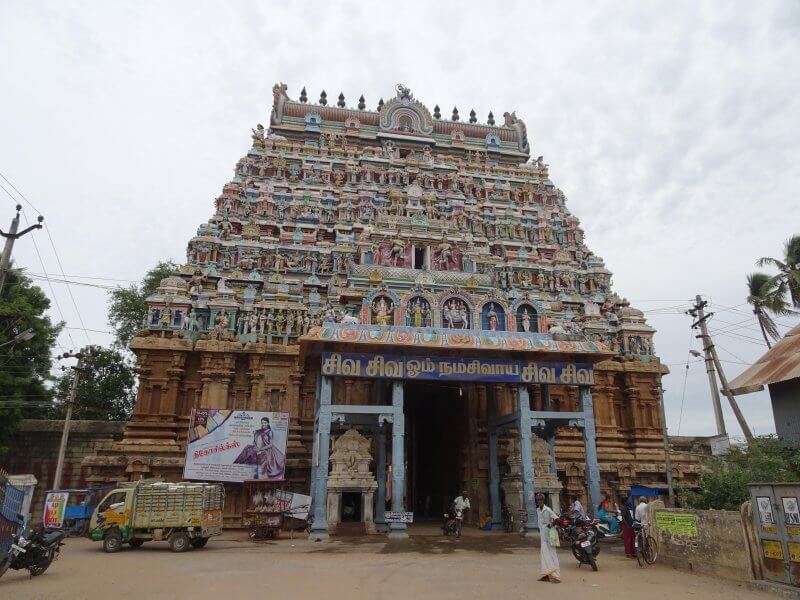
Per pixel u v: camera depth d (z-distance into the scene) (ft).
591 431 79.46
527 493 75.77
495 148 181.16
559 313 115.24
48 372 103.71
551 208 158.71
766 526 40.88
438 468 114.73
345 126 170.50
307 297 114.42
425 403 121.49
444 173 158.92
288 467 92.53
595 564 49.47
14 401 95.30
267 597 36.06
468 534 78.02
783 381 63.93
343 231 133.08
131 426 94.53
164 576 44.83
